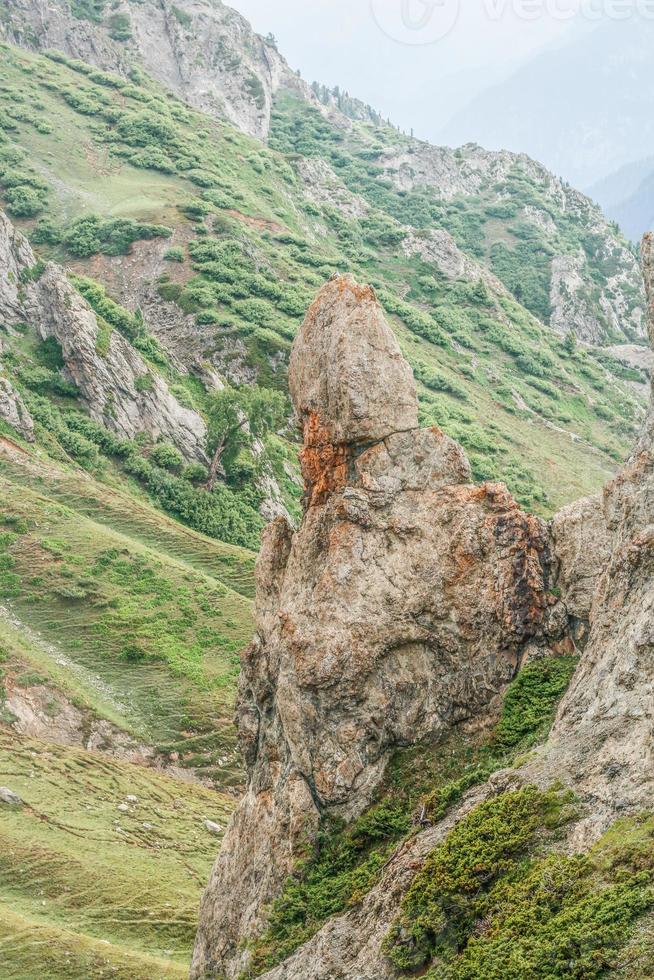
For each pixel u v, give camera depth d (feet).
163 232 510.99
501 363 574.97
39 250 516.73
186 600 219.00
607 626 77.25
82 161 607.78
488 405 512.63
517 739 81.82
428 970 64.18
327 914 77.92
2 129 614.75
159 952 116.88
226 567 251.80
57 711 177.58
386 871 75.51
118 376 335.67
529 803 68.18
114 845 137.80
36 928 111.14
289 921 79.71
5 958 105.91
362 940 70.85
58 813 142.41
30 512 236.22
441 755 84.53
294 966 73.46
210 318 445.37
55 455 288.10
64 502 259.60
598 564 86.99
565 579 87.76
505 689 86.02
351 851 81.61
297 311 476.95
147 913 122.62
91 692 189.57
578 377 614.75
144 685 194.39
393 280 627.87
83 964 106.93
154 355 392.27
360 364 94.58
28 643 197.98
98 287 410.11
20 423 284.61
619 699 70.69
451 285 634.02
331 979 69.51
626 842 60.70
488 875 65.98
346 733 85.51
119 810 149.07
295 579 92.99
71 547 226.99
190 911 124.88
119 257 500.74
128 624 208.85
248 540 305.53
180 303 460.55
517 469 441.68
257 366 428.56
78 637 204.13
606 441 539.70
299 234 616.80
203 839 148.36
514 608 87.15
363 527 91.25
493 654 86.74
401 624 87.71
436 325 568.41
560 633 86.69
